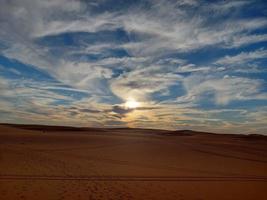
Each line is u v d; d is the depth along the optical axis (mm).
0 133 48000
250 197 12758
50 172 15969
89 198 11172
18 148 28016
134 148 35000
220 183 15492
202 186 14469
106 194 11883
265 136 83312
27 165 17922
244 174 18844
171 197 12008
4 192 11383
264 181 16781
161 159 25172
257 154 34312
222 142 54156
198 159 26219
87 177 15156
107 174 16281
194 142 51406
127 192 12422
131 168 19000
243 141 60031
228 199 12219
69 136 50656
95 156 25109
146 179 15430
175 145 42188
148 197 11805
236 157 29531
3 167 16719
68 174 15695
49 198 10922
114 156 25875
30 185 12773
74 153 26703
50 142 38688
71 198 11055
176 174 17422
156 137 64438
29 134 49500
